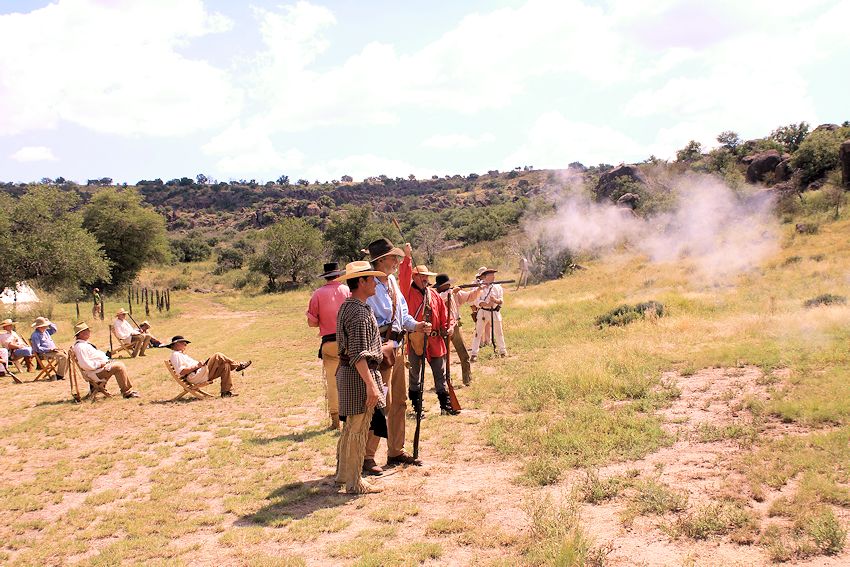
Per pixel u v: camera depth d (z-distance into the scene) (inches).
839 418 226.4
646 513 168.2
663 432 237.9
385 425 208.5
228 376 410.6
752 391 286.5
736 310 558.6
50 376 541.0
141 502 212.2
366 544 161.6
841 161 1390.3
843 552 137.1
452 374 413.7
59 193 1822.1
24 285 1609.3
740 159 2058.3
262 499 207.3
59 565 166.6
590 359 378.9
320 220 4387.3
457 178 7524.6
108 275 1872.5
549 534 154.9
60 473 253.3
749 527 152.8
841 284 650.8
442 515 181.0
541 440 240.2
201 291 2326.5
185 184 7406.5
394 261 230.1
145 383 478.6
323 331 286.8
